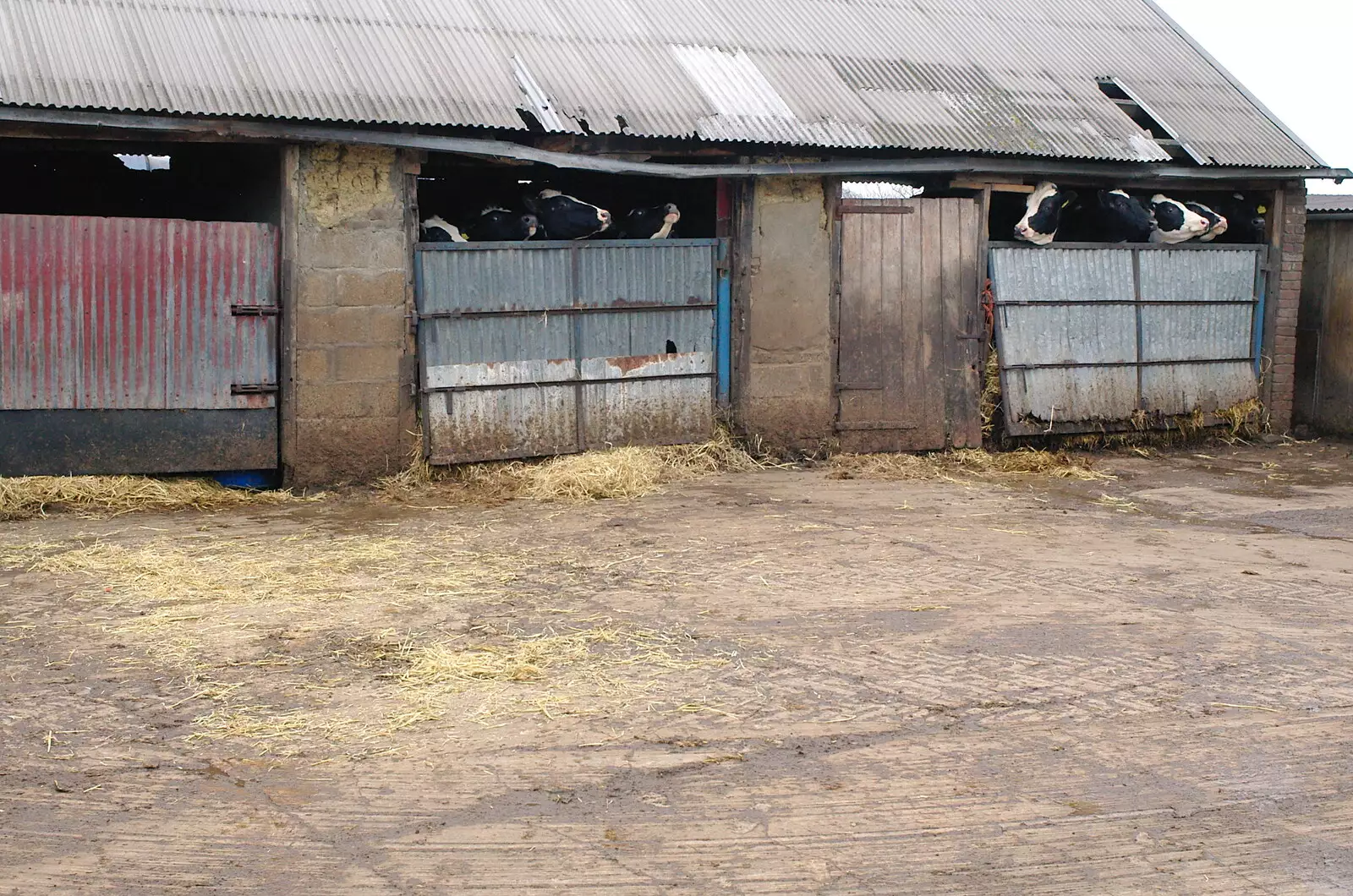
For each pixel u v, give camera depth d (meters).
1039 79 13.05
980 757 4.59
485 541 8.11
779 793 4.27
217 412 9.55
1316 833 4.03
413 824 4.02
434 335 10.09
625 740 4.72
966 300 11.98
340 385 9.77
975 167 11.62
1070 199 12.50
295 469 9.68
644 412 10.97
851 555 7.83
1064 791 4.31
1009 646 5.92
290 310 9.56
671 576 7.23
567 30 11.21
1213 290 13.27
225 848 3.86
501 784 4.32
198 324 9.42
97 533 8.17
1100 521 9.22
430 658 5.61
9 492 8.82
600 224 10.69
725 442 11.23
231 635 5.96
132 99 8.76
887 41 12.81
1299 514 9.66
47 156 11.96
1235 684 5.42
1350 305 13.99
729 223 11.19
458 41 10.55
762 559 7.68
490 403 10.34
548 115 10.04
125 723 4.85
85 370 9.19
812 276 11.40
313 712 4.97
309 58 9.77
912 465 11.44
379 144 9.52
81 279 9.12
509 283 10.34
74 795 4.21
